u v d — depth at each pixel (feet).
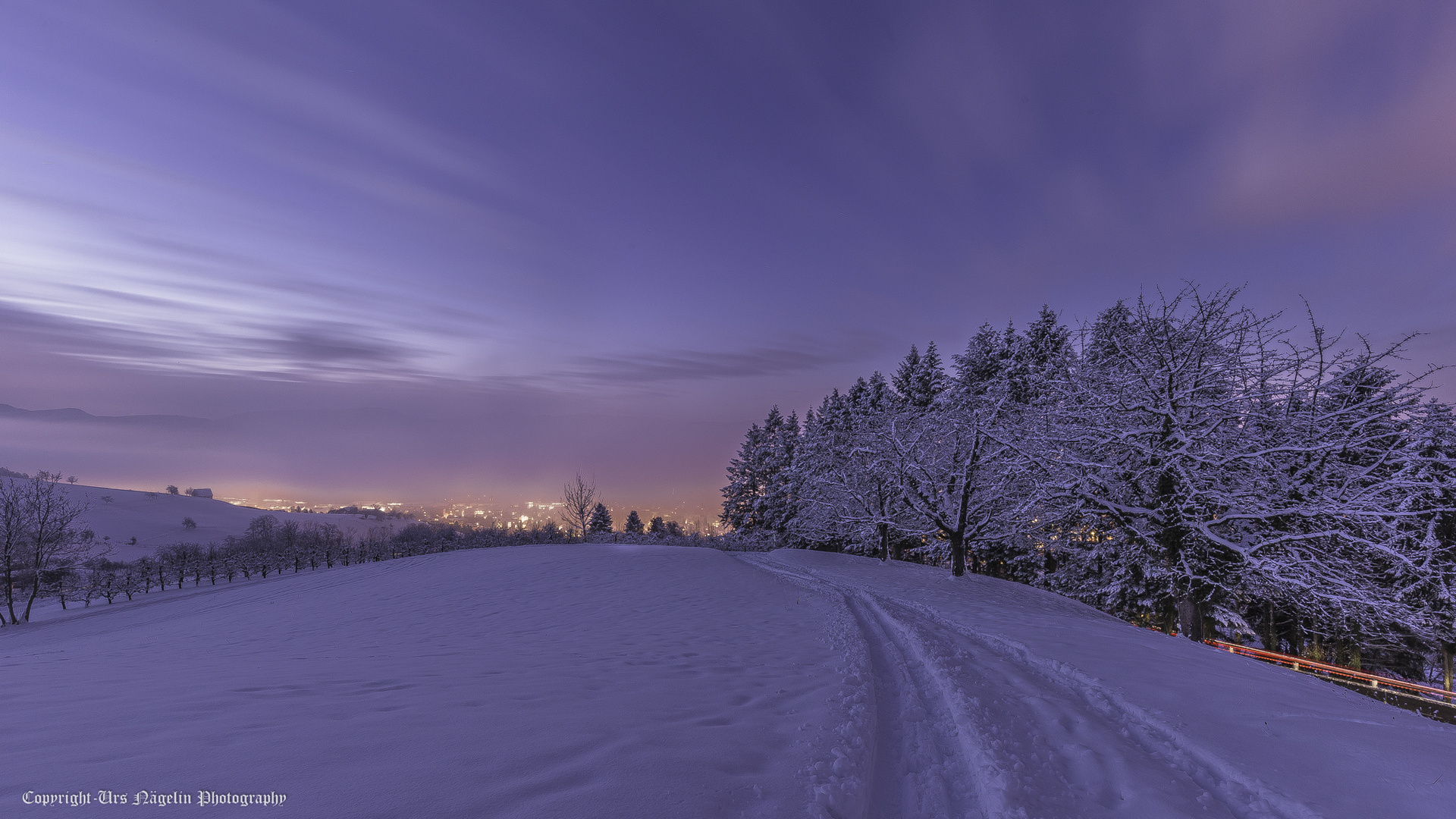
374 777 9.97
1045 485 53.11
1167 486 47.85
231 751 10.91
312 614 51.03
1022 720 17.06
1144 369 48.37
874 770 13.92
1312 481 45.93
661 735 13.46
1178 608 48.03
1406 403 42.01
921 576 68.59
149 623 62.54
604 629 34.91
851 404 155.12
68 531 106.83
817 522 116.37
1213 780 14.23
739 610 42.57
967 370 117.50
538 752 11.72
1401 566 45.27
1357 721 18.35
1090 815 11.84
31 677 19.17
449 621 41.86
